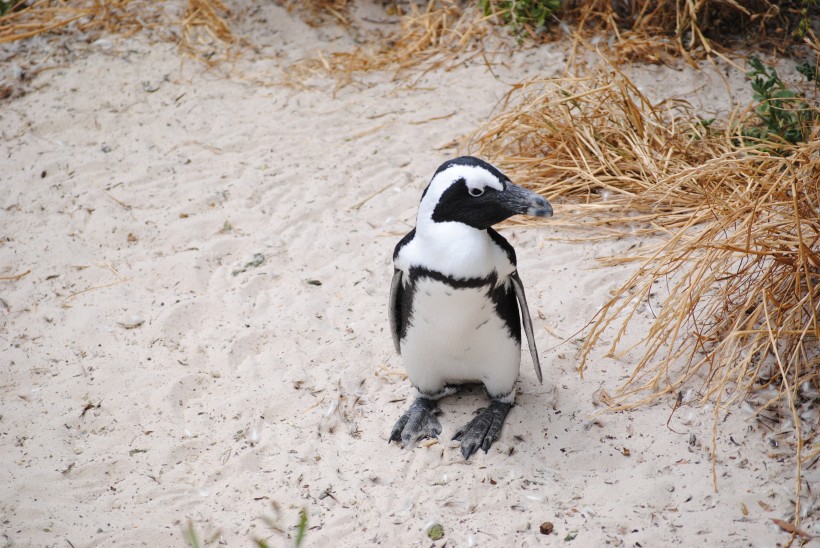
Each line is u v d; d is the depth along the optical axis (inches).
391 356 295.0
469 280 223.0
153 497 245.3
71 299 328.5
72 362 299.0
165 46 483.5
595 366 280.5
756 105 366.0
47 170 400.2
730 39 454.9
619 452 248.7
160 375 292.0
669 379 269.4
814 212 264.1
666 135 375.9
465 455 251.0
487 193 219.0
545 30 471.5
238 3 511.5
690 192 339.6
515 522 229.1
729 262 298.2
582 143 371.6
